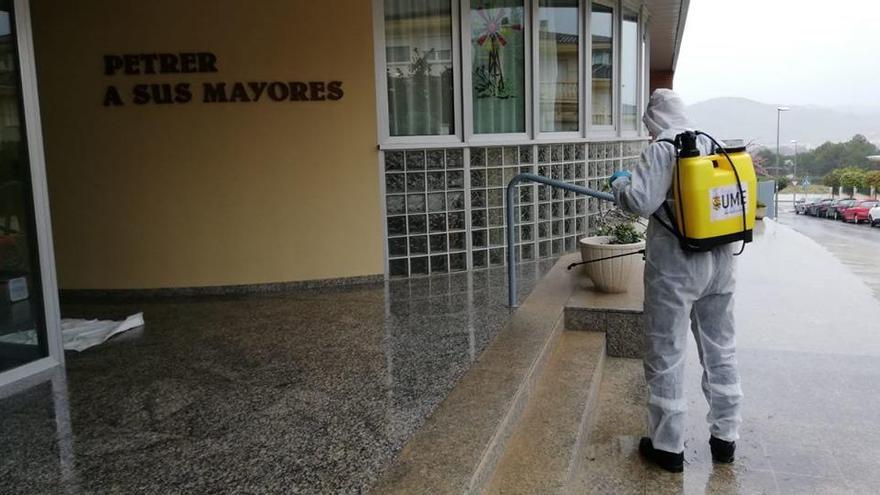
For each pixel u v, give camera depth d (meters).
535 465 2.84
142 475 2.48
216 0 5.44
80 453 2.69
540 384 3.75
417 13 6.06
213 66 5.51
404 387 3.31
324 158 5.74
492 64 6.48
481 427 2.78
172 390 3.40
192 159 5.60
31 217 3.67
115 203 5.65
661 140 3.01
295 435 2.79
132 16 5.45
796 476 3.20
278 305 5.23
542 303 4.88
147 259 5.70
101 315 5.08
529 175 4.67
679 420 3.12
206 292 5.73
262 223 5.72
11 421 3.04
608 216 6.18
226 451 2.66
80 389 3.45
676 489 3.04
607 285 5.00
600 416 3.80
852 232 27.56
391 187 6.02
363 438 2.73
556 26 7.04
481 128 6.48
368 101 5.76
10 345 3.60
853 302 6.78
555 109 7.12
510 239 4.77
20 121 3.60
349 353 3.92
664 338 3.06
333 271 5.87
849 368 4.76
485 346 3.92
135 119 5.55
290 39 5.56
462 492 2.25
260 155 5.64
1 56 3.54
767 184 22.28
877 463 3.34
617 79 8.07
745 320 6.12
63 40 5.49
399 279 6.09
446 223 6.23
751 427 3.77
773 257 9.63
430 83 6.18
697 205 2.85
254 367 3.73
